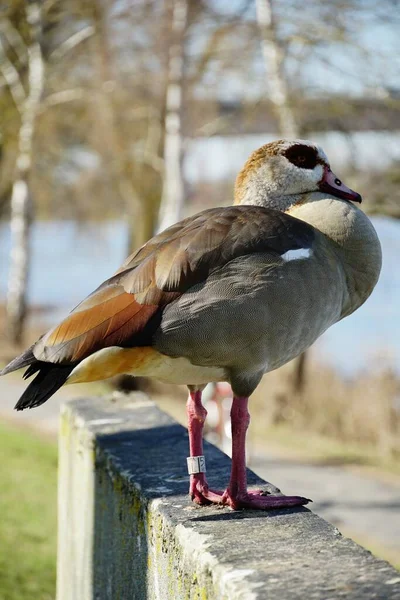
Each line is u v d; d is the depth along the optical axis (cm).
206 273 418
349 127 1869
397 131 1836
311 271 439
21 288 2855
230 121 2109
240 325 415
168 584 406
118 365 419
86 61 2534
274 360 434
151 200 2594
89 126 2600
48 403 1814
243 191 529
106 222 3253
